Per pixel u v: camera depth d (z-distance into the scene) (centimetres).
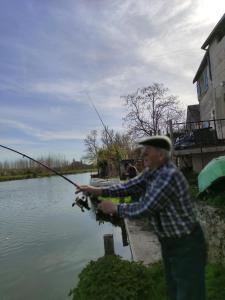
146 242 808
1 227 1719
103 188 330
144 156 289
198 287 275
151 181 291
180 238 274
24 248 1245
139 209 276
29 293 805
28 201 3038
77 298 482
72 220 1806
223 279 475
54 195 3531
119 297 449
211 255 548
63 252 1154
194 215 281
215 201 532
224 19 1470
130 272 487
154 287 484
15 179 7400
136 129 2983
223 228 568
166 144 281
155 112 2984
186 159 1762
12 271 971
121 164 2375
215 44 1711
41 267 997
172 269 283
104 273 480
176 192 272
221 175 461
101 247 1183
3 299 782
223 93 1645
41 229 1606
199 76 2295
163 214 275
